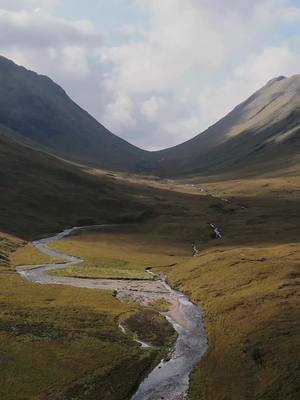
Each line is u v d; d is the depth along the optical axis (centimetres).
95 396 5609
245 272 10594
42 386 5734
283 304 8106
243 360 6456
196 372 6312
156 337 7625
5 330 7325
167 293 10644
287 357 6212
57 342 7069
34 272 12588
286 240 15838
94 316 8375
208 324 8225
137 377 6144
